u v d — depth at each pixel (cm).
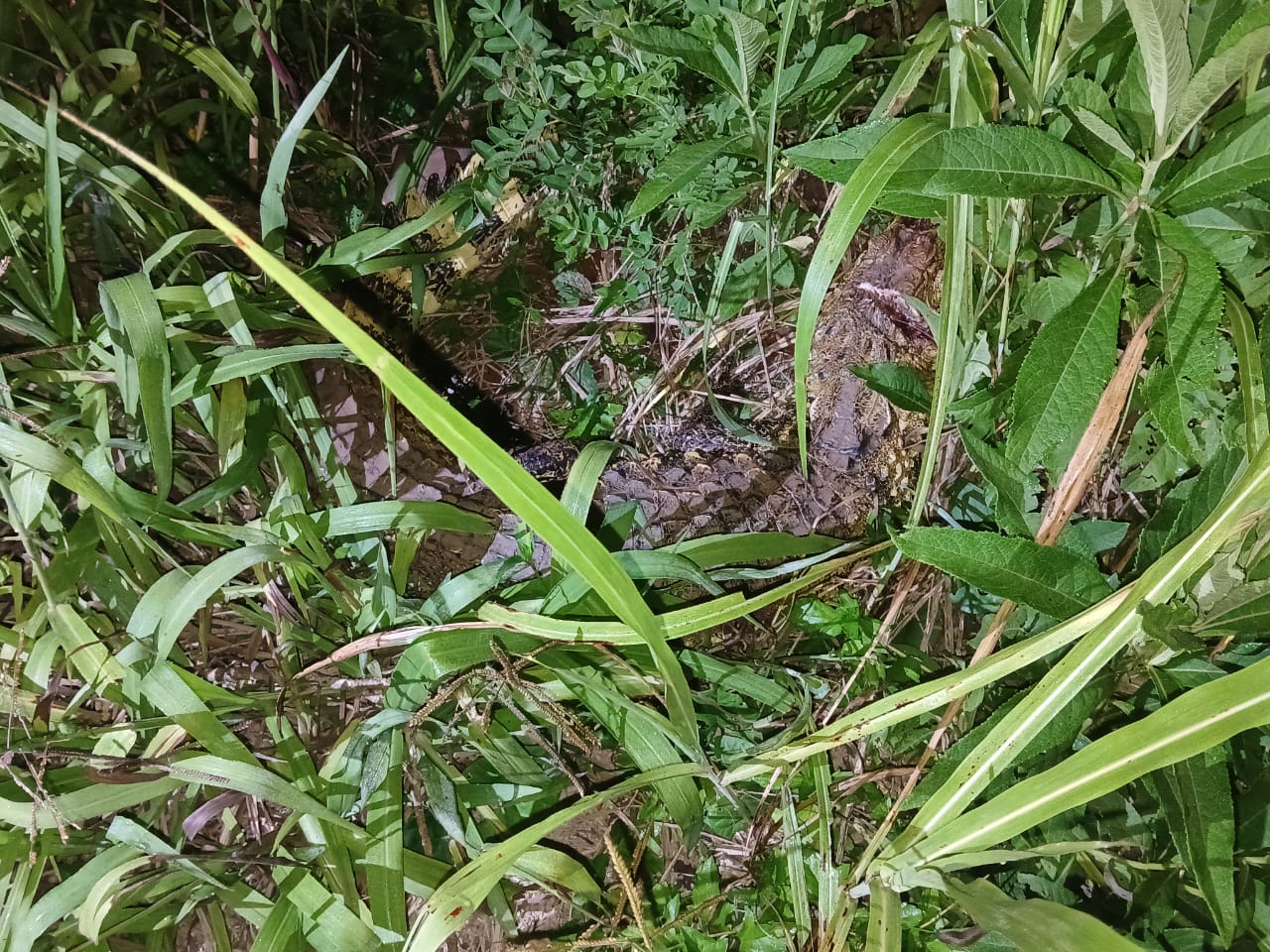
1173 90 51
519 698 67
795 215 77
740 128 70
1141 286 59
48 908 58
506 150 78
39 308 67
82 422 66
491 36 73
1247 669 48
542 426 82
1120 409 58
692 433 79
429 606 69
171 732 63
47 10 71
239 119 81
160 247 70
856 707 69
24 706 63
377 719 63
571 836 69
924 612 74
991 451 64
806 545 70
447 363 83
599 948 65
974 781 54
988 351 67
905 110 74
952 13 56
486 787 67
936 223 70
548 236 86
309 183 85
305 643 70
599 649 67
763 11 68
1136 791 63
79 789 60
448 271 85
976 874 64
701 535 74
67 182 70
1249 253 60
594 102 77
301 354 65
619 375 83
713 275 81
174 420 71
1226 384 62
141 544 66
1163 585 51
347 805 64
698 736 64
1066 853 57
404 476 78
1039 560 58
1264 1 52
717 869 67
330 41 87
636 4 72
